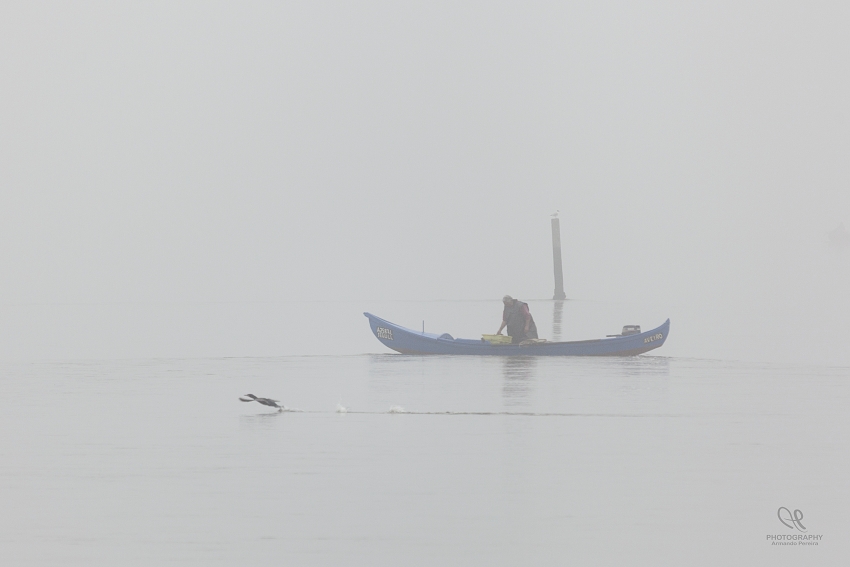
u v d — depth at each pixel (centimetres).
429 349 14250
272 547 4891
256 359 14388
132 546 4894
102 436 7488
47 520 5284
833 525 5331
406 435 7512
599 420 8231
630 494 5797
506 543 4981
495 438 7394
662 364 13038
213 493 5766
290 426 7956
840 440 7331
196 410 8894
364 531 5119
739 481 6084
